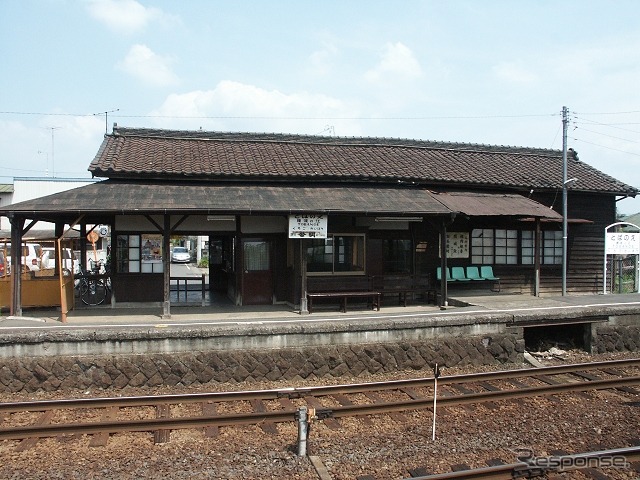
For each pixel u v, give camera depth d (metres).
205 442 6.30
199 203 11.31
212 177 13.09
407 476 5.42
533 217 14.21
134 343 9.02
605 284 16.34
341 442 6.27
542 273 16.30
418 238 14.67
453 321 10.56
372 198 13.05
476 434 6.59
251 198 12.09
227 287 15.47
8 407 7.32
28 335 8.66
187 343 9.19
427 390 8.61
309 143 16.78
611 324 11.93
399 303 13.94
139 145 14.66
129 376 8.91
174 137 15.69
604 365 10.04
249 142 16.20
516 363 10.85
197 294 15.82
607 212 17.25
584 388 8.55
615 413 7.46
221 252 16.34
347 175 14.02
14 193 31.25
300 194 12.86
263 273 13.43
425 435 6.55
